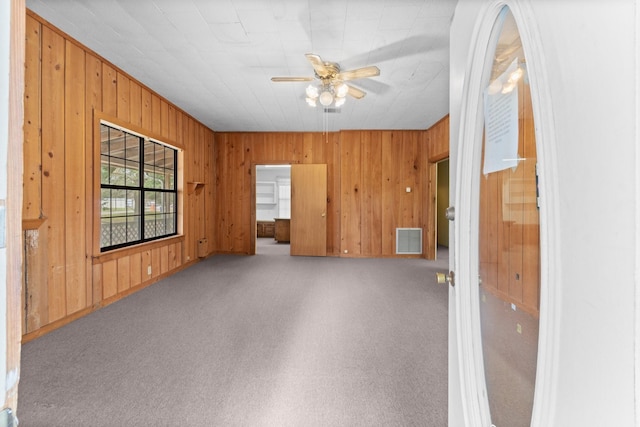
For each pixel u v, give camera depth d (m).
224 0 2.10
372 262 5.27
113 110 3.12
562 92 0.46
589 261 0.42
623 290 0.36
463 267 0.94
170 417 1.51
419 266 4.94
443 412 1.55
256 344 2.24
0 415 0.38
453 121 1.03
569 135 0.45
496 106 0.84
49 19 2.35
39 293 2.37
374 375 1.86
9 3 0.39
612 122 0.37
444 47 2.69
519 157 0.81
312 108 4.41
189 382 1.78
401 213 5.70
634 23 0.33
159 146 4.17
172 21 2.36
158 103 3.91
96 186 2.91
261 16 2.28
